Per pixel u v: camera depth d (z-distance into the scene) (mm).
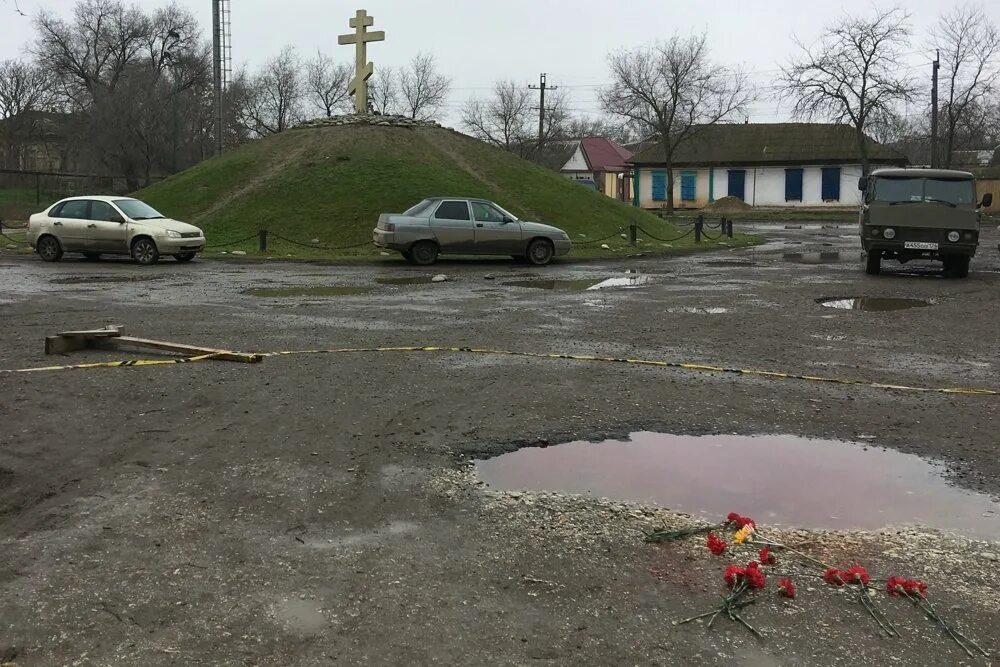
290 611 3295
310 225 25906
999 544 3941
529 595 3432
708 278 17422
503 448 5395
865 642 3082
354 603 3359
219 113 51844
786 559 3770
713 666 2920
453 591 3463
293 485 4680
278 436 5582
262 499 4473
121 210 20688
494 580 3562
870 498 4551
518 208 28250
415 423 5906
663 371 7711
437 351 8648
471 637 3107
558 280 17000
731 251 26719
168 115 55281
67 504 4398
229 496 4516
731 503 4469
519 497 4523
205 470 4918
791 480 4832
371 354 8469
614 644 3062
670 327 10461
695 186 57312
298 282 16344
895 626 3193
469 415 6121
